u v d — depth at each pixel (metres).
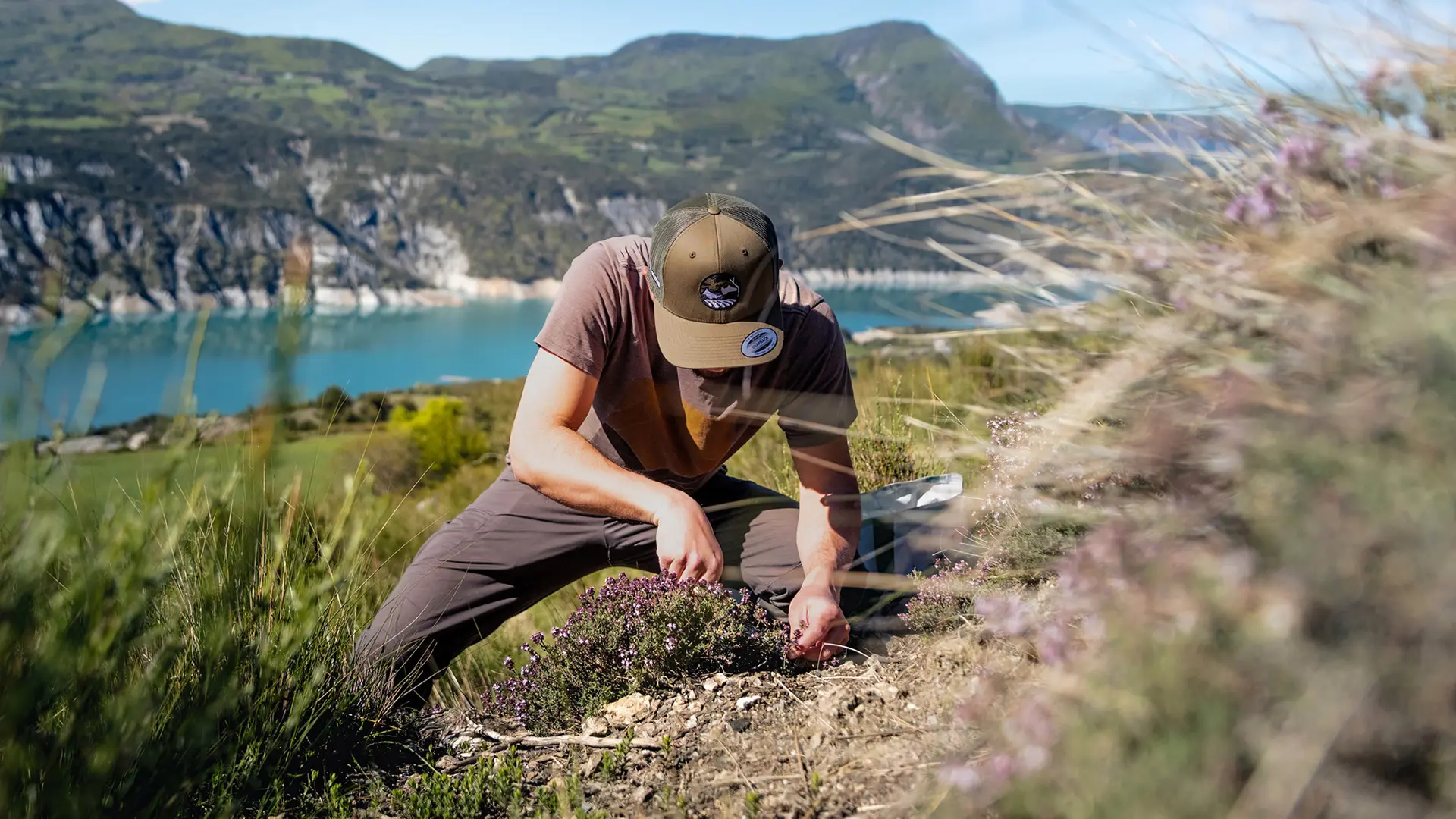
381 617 2.29
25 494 0.96
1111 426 1.02
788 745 1.60
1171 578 0.79
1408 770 0.64
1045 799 0.83
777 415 2.34
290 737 1.54
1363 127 0.94
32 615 0.99
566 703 1.98
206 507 1.38
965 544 1.76
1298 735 0.61
